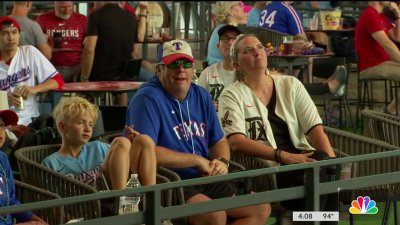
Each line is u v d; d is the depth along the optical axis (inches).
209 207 227.8
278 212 301.4
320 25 657.0
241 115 323.0
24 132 344.5
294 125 329.4
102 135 347.6
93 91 428.1
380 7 555.5
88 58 518.6
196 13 711.7
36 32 509.4
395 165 315.0
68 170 305.3
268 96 328.8
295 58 550.3
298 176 305.9
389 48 542.0
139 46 651.5
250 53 323.9
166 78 301.7
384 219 309.0
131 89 433.4
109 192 209.8
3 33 409.1
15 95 404.2
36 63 418.3
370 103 573.9
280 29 609.6
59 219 277.3
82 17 567.2
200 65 489.7
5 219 271.0
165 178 284.8
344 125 547.2
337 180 266.1
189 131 305.3
